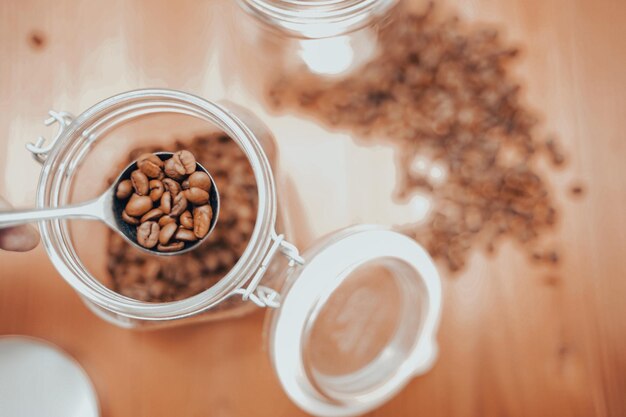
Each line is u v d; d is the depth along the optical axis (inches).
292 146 14.5
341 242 12.9
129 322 12.8
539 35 15.2
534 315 15.1
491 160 15.0
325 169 14.6
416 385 14.9
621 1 15.4
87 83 14.2
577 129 15.3
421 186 14.8
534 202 15.1
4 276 14.0
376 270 13.9
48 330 14.0
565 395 15.0
